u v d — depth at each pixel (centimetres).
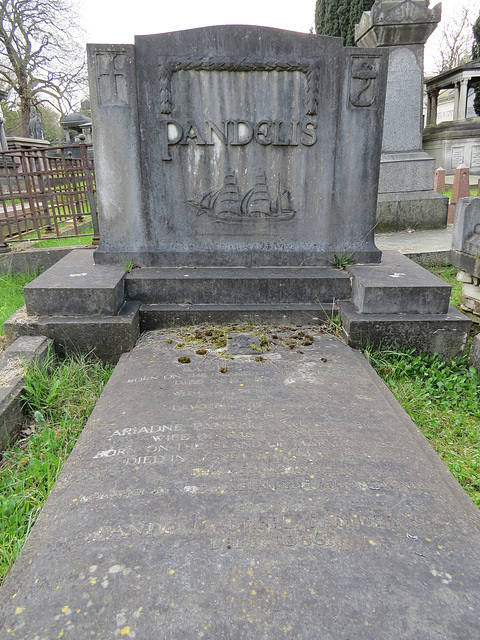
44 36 2338
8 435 250
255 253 404
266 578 148
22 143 1298
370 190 395
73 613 138
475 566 155
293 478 196
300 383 279
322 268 403
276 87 369
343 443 221
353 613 137
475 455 243
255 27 355
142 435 226
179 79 364
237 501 182
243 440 222
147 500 183
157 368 300
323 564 154
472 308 381
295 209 397
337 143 382
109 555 158
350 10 1416
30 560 158
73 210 575
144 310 364
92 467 204
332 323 362
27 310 340
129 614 137
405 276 366
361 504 182
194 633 131
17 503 203
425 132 1802
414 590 145
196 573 150
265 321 370
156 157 379
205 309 368
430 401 293
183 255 402
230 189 389
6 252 557
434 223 729
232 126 375
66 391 289
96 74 361
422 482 196
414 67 693
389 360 332
